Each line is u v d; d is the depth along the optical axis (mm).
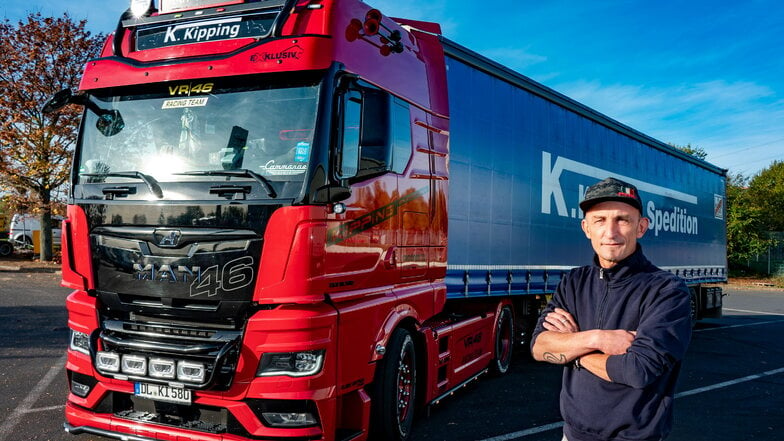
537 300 8664
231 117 4129
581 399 2262
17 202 22891
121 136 4379
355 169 4234
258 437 3729
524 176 7770
